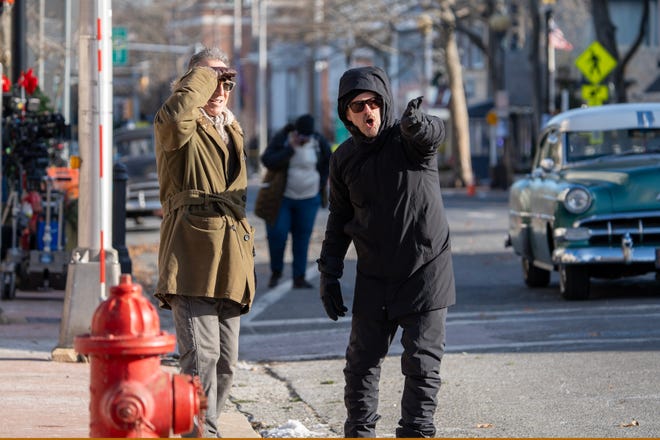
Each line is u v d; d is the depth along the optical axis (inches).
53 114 1637.6
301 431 820.6
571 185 1460.4
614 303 1451.8
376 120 668.1
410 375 673.0
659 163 1492.4
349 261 2170.3
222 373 714.8
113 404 495.8
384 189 668.1
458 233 2748.5
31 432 766.5
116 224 1502.2
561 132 1601.9
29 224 1632.6
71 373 1015.0
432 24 5551.2
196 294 678.5
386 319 677.3
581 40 6230.3
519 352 1123.9
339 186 689.6
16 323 1338.6
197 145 687.1
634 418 823.7
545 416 842.2
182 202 685.9
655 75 6072.8
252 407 920.3
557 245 1469.0
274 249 1722.4
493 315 1385.3
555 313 1381.6
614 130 1590.8
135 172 3102.9
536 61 4707.2
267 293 1670.8
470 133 7445.9
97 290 1090.7
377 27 6451.8
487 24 5354.3
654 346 1120.2
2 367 1036.5
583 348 1128.2
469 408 880.9
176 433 514.0
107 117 1110.4
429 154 666.2
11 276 1542.8
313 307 1512.1
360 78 663.1
